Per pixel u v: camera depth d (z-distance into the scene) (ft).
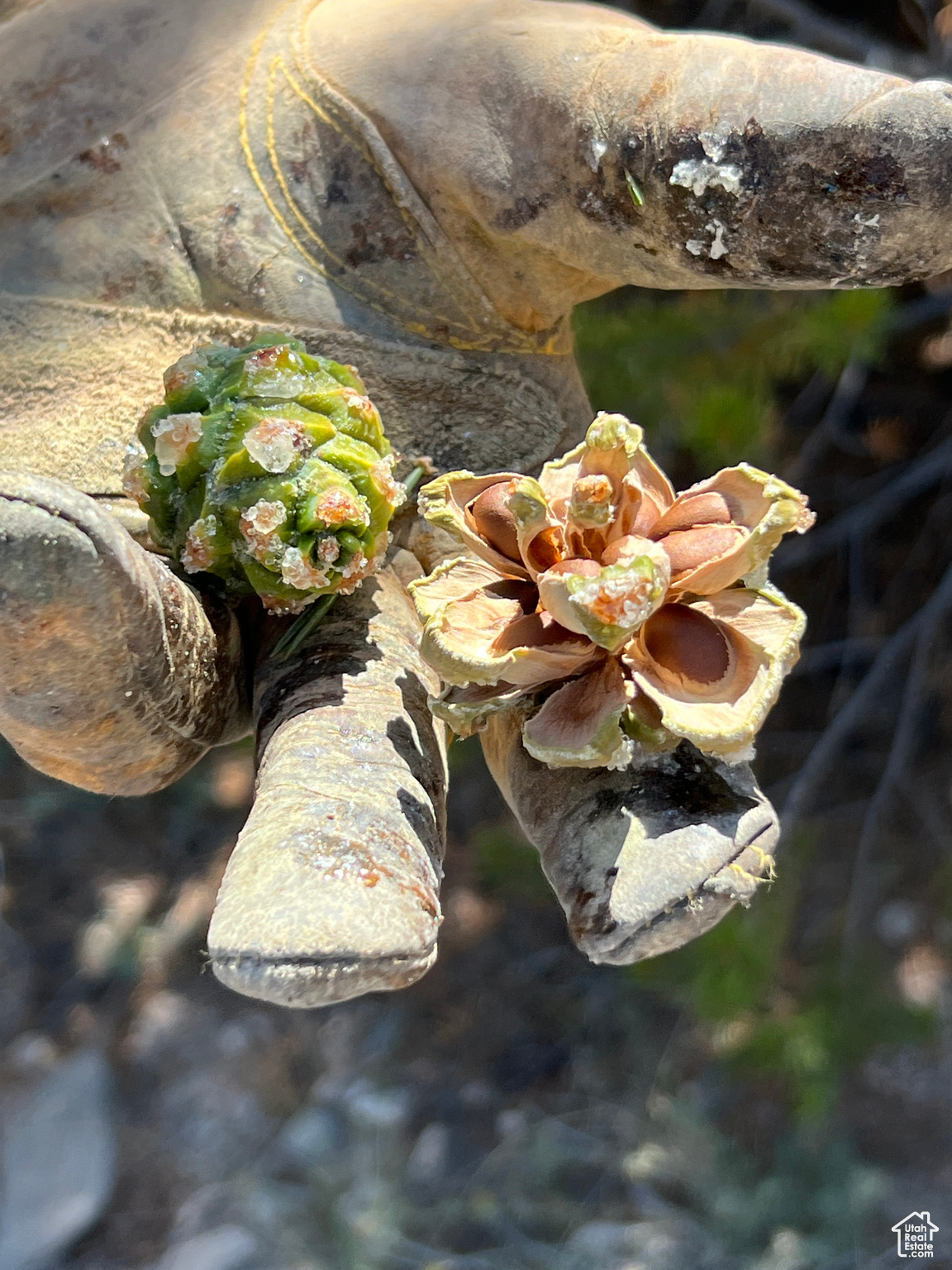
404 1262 1.62
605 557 0.44
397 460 0.54
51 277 0.54
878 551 1.61
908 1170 1.57
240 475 0.47
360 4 0.56
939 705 1.62
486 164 0.52
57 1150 1.83
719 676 0.45
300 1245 1.65
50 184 0.54
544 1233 1.65
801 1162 1.56
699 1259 1.54
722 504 0.46
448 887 1.73
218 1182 1.77
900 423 1.51
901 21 1.28
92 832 1.92
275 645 0.52
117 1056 1.89
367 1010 1.86
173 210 0.54
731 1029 1.39
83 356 0.53
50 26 0.56
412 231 0.54
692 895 0.43
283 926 0.39
